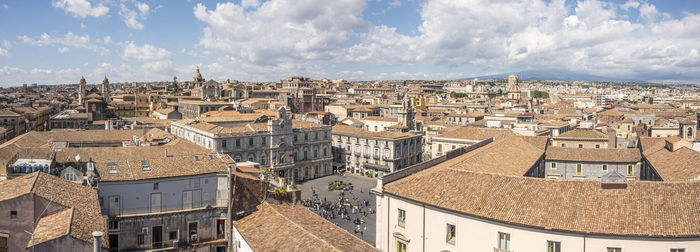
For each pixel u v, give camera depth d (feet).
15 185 155.63
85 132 401.08
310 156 474.08
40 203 145.07
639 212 143.54
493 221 154.10
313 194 391.86
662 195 148.36
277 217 168.76
